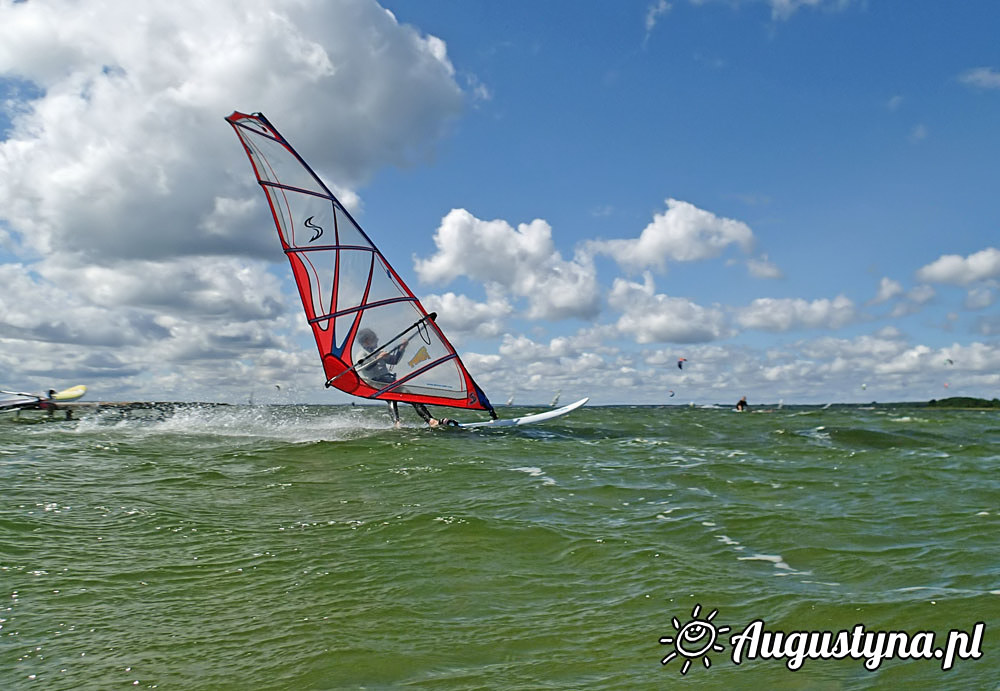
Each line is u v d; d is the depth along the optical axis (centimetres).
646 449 1522
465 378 1848
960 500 970
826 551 713
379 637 509
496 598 584
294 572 644
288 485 1023
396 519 817
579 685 439
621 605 569
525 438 1678
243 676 452
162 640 503
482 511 859
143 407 2352
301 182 1725
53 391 2027
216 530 777
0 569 628
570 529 786
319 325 1755
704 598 581
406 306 1791
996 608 550
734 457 1400
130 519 810
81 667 462
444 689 434
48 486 951
